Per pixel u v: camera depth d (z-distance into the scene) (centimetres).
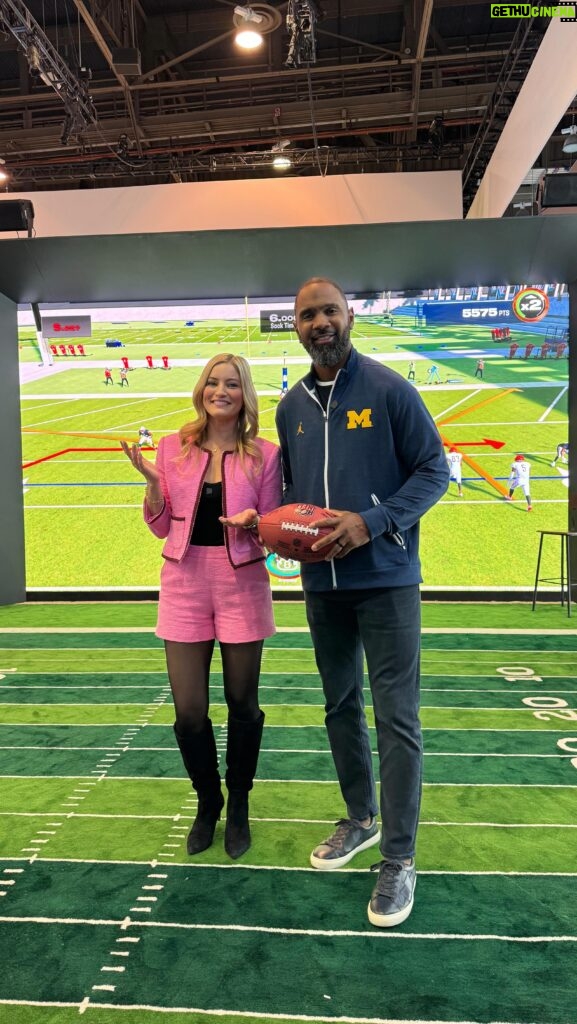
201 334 661
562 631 452
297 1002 129
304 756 249
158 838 193
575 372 527
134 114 762
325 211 755
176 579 175
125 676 362
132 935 149
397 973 136
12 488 582
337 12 701
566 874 173
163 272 546
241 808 186
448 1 671
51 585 609
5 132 805
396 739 154
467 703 308
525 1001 128
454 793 218
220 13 716
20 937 149
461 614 513
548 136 470
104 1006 128
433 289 566
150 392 665
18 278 552
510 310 625
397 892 152
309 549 152
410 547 158
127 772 239
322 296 154
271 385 659
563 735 268
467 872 173
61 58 645
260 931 150
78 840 192
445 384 634
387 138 955
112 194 769
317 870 175
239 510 172
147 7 712
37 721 293
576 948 144
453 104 745
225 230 523
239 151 970
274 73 708
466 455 619
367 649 158
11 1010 127
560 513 605
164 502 179
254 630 173
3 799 218
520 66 616
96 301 583
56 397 668
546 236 501
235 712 179
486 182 699
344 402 158
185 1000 129
